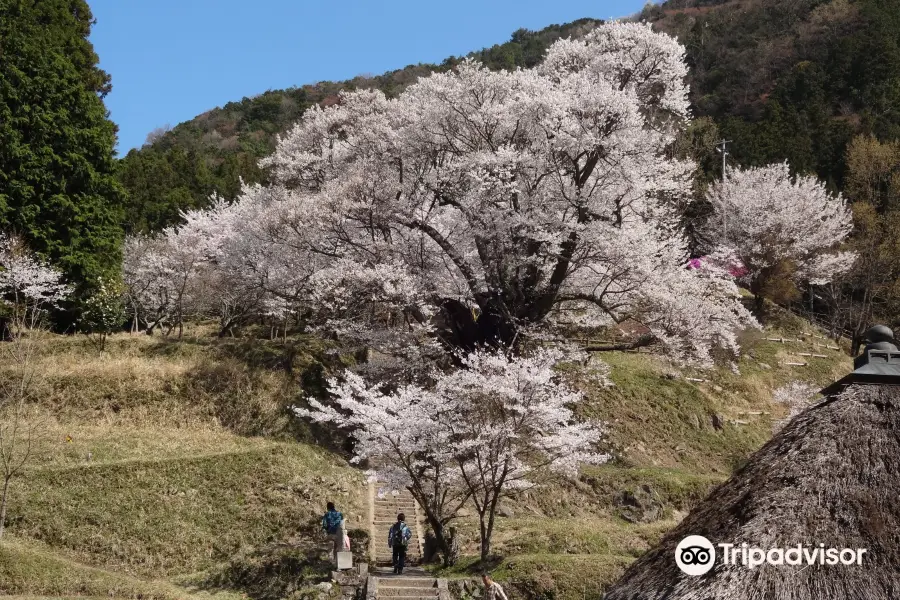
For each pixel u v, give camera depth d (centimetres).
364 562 2045
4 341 2981
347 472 2509
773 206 4422
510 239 2525
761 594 779
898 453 846
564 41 2977
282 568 1950
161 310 3772
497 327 2570
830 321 4512
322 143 3350
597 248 2484
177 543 2100
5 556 1816
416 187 2692
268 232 2658
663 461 2902
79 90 3412
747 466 927
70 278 3222
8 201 3127
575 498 2509
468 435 1947
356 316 2772
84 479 2223
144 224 4828
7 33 3397
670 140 2741
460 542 2167
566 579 1828
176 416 2650
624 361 3359
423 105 2684
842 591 771
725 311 2627
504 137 2617
